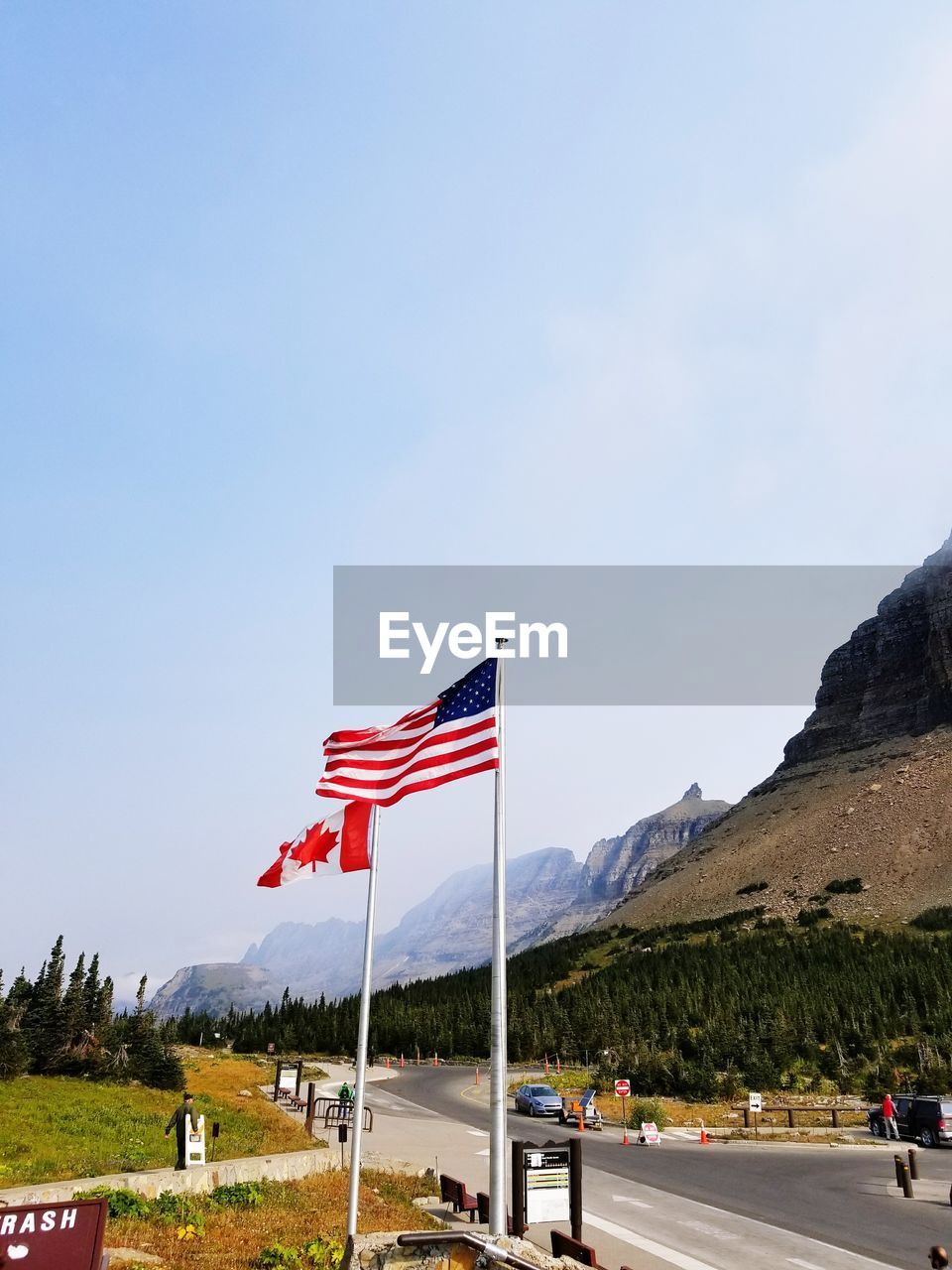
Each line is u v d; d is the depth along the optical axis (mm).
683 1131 41938
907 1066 67000
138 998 49500
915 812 192875
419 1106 50062
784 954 124625
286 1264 14258
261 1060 78000
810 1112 48875
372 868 17969
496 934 13992
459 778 15695
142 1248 14695
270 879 18859
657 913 196875
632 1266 17234
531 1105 47344
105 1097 36250
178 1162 21625
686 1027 81750
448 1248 12094
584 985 125688
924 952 116250
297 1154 24547
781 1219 21859
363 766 17734
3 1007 42719
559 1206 15977
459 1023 99750
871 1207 23406
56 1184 18922
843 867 183000
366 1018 16844
